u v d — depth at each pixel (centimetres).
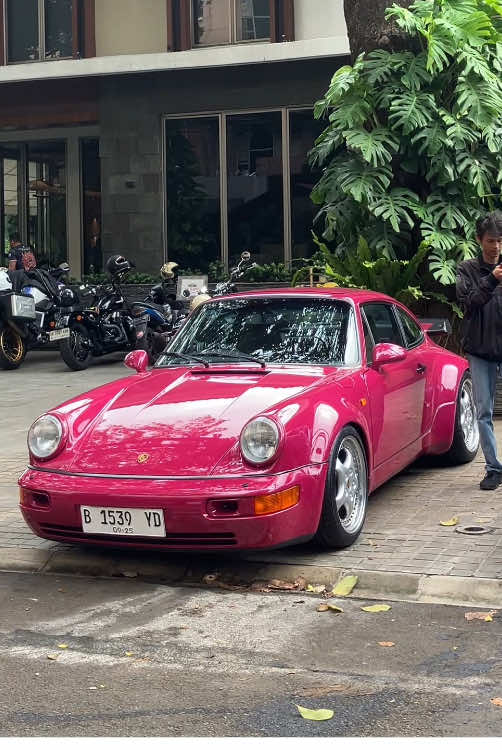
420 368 714
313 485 535
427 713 367
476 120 982
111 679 407
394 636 452
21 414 1120
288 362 629
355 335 641
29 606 509
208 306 694
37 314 1542
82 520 535
